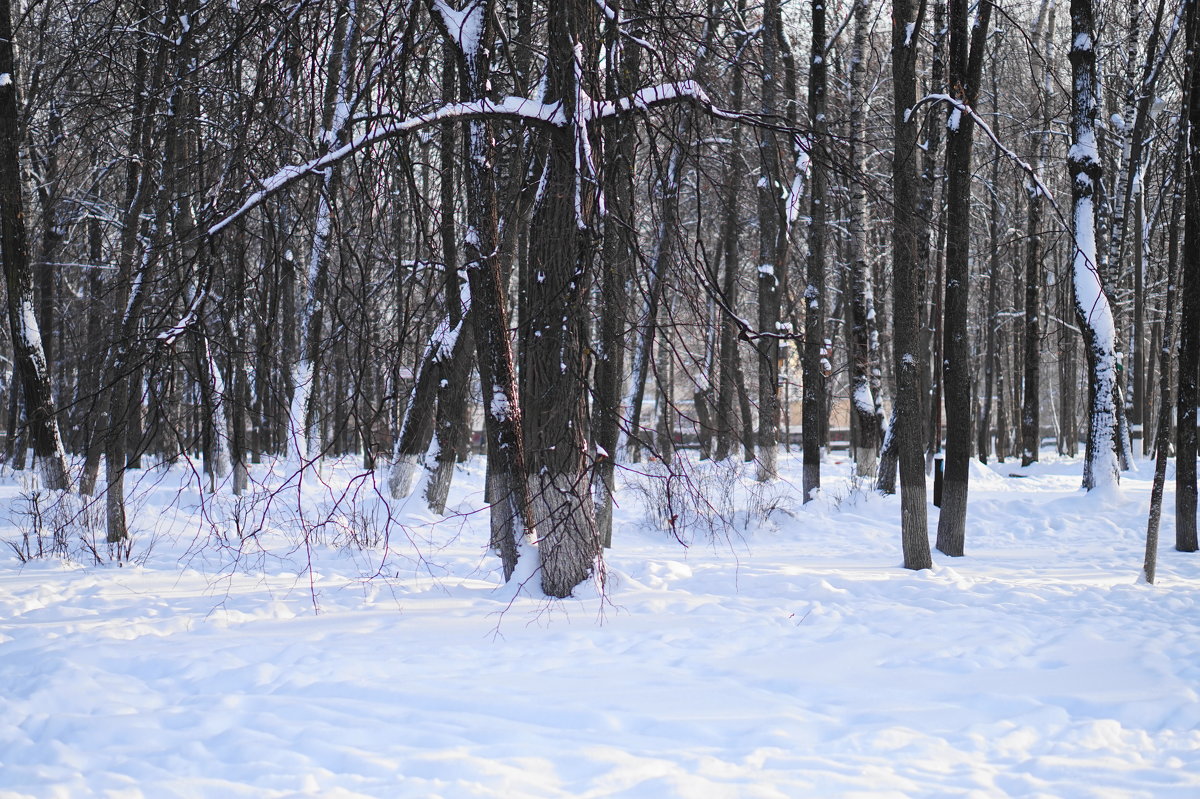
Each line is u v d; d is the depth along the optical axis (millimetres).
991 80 28516
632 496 21734
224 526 16375
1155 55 24906
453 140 10766
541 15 11680
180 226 14398
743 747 5902
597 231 8789
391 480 19641
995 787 5340
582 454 9414
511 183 11531
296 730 6121
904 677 7418
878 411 27938
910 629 8977
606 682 7223
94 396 9383
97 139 15148
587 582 10508
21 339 14898
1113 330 18656
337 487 21172
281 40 9461
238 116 10039
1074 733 6184
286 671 7500
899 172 12961
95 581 12188
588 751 5734
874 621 9352
